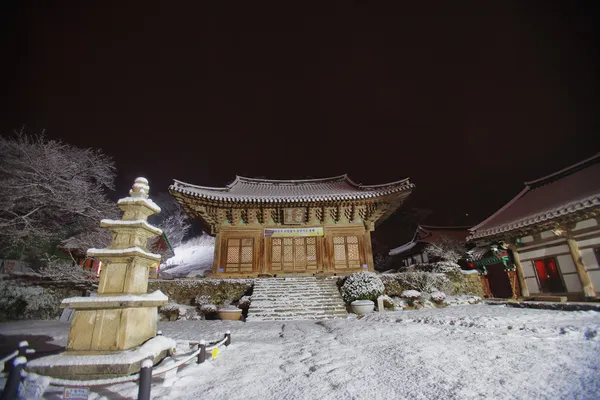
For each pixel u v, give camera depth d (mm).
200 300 16703
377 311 15562
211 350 6031
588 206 11672
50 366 4352
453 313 11906
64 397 3826
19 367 3900
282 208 22781
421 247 33688
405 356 5516
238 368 5293
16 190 14500
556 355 5262
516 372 4520
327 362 5508
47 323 13039
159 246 29750
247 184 29344
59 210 16266
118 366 4367
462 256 25156
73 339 4762
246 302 16312
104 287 5211
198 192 21062
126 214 5824
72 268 15867
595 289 12422
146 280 5816
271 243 22469
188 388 4293
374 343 7047
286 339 8344
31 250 17922
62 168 15797
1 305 13758
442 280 17953
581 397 3602
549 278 14500
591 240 12602
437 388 3992
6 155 15000
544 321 8906
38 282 15539
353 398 3814
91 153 17656
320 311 15070
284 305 15664
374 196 21672
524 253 15844
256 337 8969
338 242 22641
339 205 22562
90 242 17438
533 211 15641
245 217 22750
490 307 13844
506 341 6344
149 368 3639
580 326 7344
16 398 3785
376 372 4801
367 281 16125
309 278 18781
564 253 13703
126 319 4891
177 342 6949
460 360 5172
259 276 21062
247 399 3889
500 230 15891
